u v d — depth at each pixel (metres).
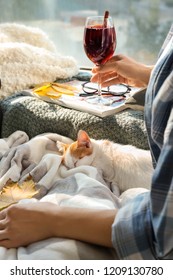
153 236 0.72
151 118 0.84
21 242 0.83
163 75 0.84
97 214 0.79
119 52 1.79
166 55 0.87
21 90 1.55
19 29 1.80
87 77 1.66
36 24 1.95
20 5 1.94
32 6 1.92
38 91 1.45
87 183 1.05
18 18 1.97
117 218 0.75
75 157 1.18
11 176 1.13
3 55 1.57
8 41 1.76
